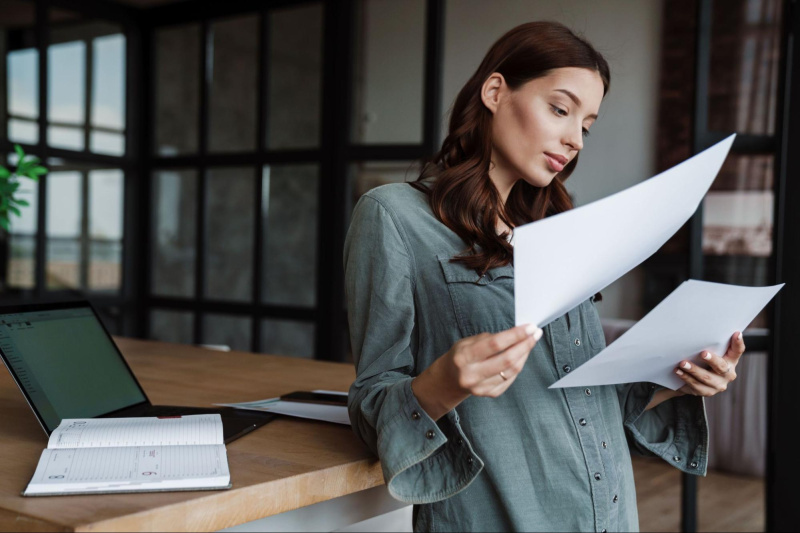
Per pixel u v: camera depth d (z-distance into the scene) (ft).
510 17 11.60
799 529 7.65
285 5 13.43
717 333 3.27
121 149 15.56
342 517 3.68
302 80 13.26
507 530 3.13
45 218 14.37
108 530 2.37
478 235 3.27
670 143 19.48
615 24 19.77
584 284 2.81
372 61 12.41
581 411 3.25
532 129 3.20
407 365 3.24
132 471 2.78
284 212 13.60
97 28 15.05
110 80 15.31
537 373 3.23
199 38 14.80
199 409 4.25
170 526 2.54
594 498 3.14
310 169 13.21
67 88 14.67
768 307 8.14
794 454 7.67
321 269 13.12
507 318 3.22
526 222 3.89
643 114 19.77
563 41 3.22
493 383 2.59
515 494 3.10
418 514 3.30
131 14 15.52
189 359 6.57
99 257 15.33
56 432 3.18
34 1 14.05
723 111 14.93
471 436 3.15
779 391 7.75
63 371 3.81
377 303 3.20
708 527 10.81
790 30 7.77
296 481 2.97
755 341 8.91
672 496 12.34
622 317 20.20
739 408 13.75
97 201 15.24
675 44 19.22
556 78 3.17
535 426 3.16
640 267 19.88
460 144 3.48
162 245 15.51
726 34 15.17
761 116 14.80
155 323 15.69
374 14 12.35
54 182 14.53
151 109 15.58
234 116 14.24
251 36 13.94
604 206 2.55
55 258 14.60
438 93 11.76
